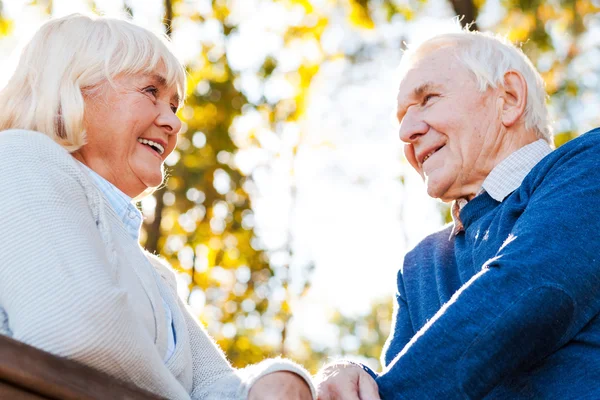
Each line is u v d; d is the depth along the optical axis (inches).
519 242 91.5
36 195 76.5
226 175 399.2
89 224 79.4
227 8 414.3
